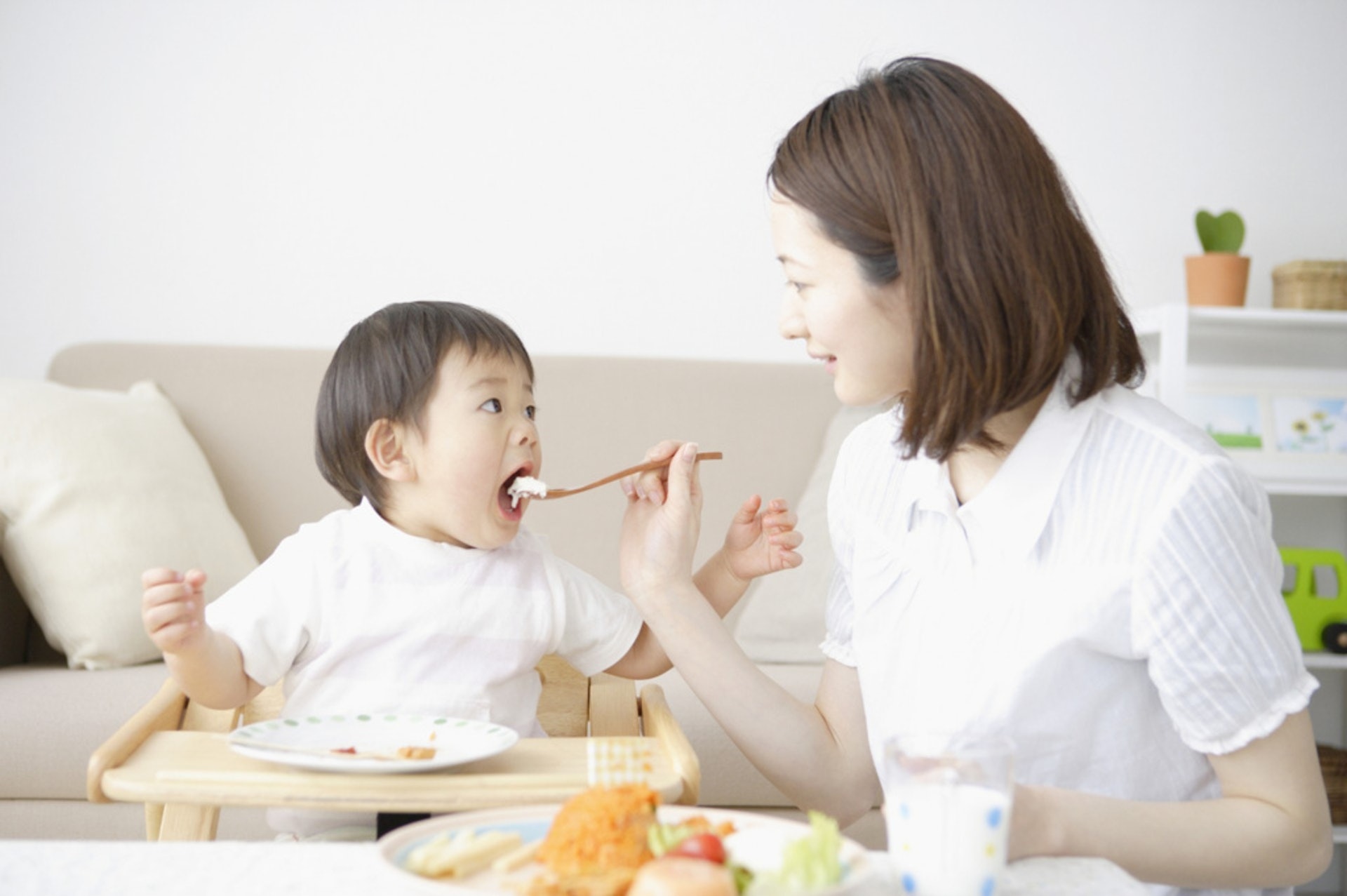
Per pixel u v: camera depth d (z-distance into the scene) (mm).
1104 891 600
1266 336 2457
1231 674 771
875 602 921
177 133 2240
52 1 2213
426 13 2297
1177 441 821
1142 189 2455
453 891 514
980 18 2410
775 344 2346
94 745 1412
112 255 2225
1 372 2201
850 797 955
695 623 953
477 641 1024
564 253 2318
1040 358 770
